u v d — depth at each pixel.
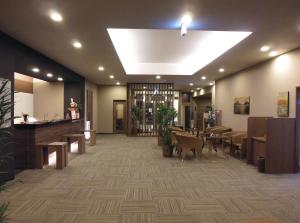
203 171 5.74
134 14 3.91
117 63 7.83
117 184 4.68
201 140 7.11
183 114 18.83
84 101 11.28
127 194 4.16
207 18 4.06
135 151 8.33
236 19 4.09
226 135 7.98
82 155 7.55
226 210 3.55
